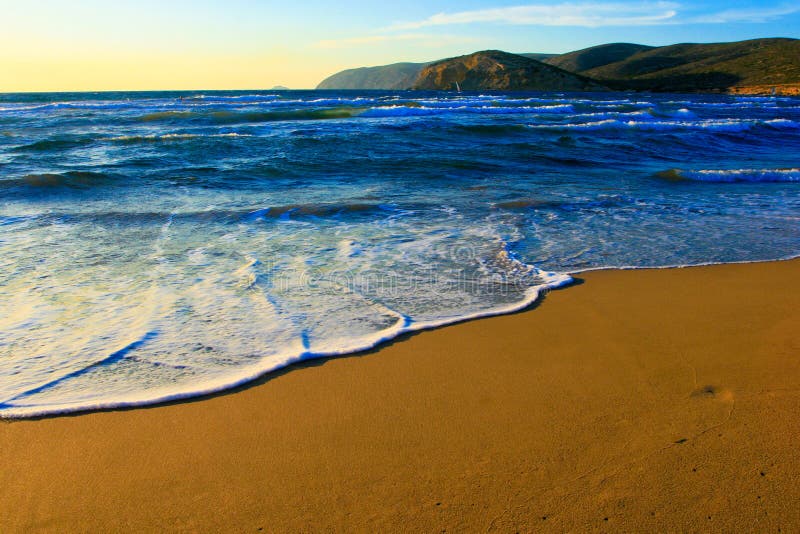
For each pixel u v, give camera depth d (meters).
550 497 1.88
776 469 2.00
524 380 2.74
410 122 19.66
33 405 2.49
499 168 10.60
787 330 3.33
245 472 2.04
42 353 2.99
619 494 1.89
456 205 7.18
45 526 1.78
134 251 4.96
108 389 2.64
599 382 2.71
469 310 3.69
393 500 1.88
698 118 26.56
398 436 2.27
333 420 2.40
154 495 1.93
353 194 7.90
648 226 6.21
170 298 3.82
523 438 2.24
